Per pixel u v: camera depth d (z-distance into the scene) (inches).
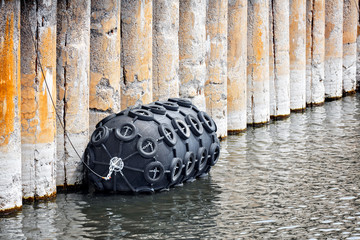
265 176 518.6
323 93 917.8
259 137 677.3
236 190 479.2
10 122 404.5
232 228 402.0
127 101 523.5
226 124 661.9
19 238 379.9
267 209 437.4
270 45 783.7
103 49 488.4
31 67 430.6
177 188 481.4
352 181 504.1
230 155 592.4
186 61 608.7
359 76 1070.4
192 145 482.3
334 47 958.4
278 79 789.2
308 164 558.3
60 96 461.1
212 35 639.1
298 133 700.0
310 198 461.7
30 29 429.4
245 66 698.2
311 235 392.5
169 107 487.5
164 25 561.3
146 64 528.1
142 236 386.3
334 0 955.3
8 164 408.8
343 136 682.8
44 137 437.4
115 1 488.7
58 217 414.3
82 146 471.5
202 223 409.7
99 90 491.5
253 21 727.1
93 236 385.1
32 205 434.9
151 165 452.1
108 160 453.4
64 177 467.8
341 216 424.5
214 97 645.3
